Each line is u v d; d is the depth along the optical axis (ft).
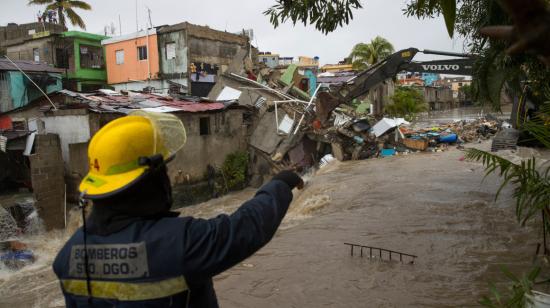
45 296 28.27
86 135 49.96
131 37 91.20
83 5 112.57
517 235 20.47
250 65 79.51
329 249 20.79
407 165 50.90
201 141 62.85
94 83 95.86
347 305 14.51
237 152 68.69
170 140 5.26
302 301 15.08
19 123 63.72
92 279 4.73
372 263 18.29
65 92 58.70
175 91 85.87
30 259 37.65
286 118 68.44
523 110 20.71
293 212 36.65
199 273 4.53
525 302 8.69
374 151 66.85
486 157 12.58
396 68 44.96
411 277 16.44
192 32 85.71
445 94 239.91
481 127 83.10
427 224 23.77
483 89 15.61
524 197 12.19
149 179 4.85
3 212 42.86
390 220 25.41
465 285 15.33
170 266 4.48
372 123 78.74
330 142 65.26
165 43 87.61
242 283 17.13
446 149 66.49
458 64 43.21
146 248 4.54
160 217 4.89
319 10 15.83
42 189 46.34
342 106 84.99
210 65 89.71
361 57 145.69
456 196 30.45
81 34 92.07
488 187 32.89
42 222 45.88
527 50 2.13
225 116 66.90
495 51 14.25
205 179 63.57
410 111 131.13
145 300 4.48
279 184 5.38
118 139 4.79
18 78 70.28
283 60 170.09
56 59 92.02
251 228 4.80
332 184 42.45
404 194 32.81
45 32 91.20
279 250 21.26
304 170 67.15
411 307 13.97
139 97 63.31
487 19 12.94
